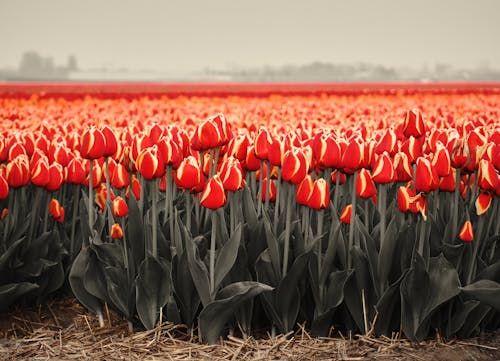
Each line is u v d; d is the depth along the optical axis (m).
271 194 4.57
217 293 3.93
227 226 4.41
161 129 4.39
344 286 3.96
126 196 4.89
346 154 3.86
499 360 3.90
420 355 3.89
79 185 4.88
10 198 4.50
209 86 48.22
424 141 4.80
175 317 4.05
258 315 4.24
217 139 3.95
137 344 4.03
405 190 3.85
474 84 47.84
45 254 4.60
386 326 4.05
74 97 23.62
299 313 4.23
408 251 3.97
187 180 3.65
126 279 4.19
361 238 4.21
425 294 3.87
